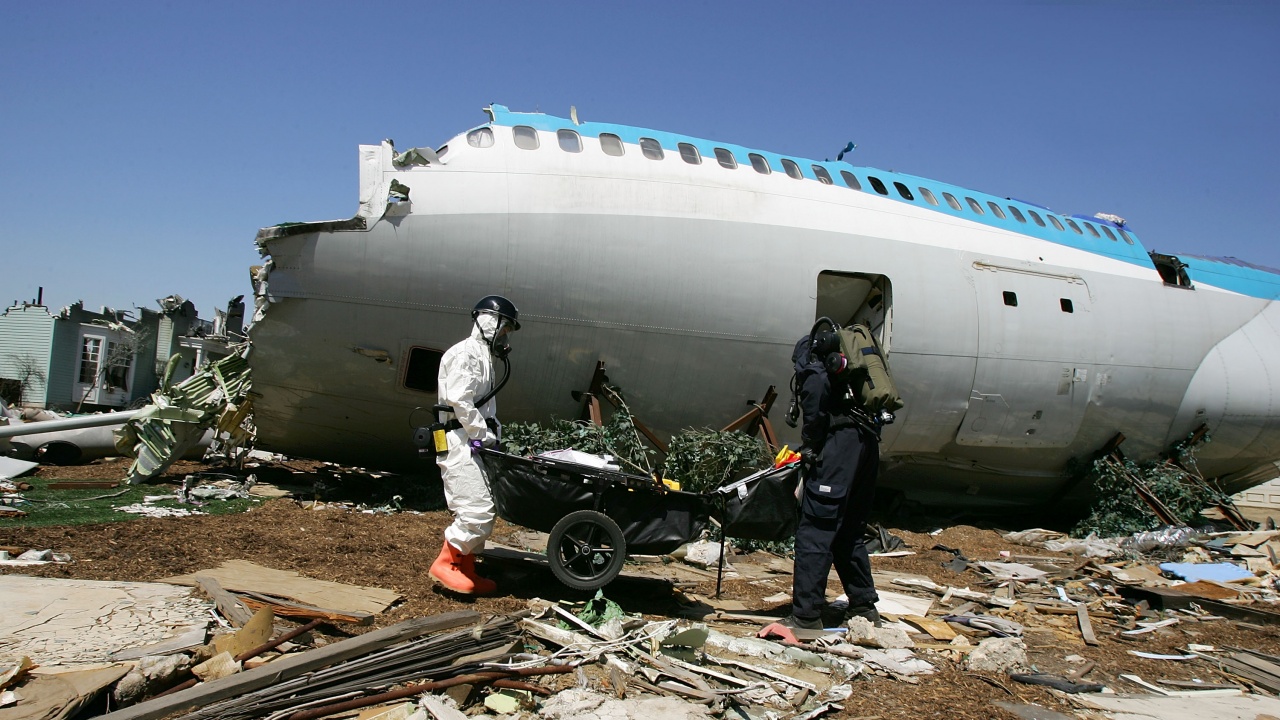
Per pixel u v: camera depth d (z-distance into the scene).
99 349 29.50
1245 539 10.34
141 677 2.96
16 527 5.77
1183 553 9.88
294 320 8.35
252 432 10.05
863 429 4.93
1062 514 13.66
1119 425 12.05
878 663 4.17
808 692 3.61
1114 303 11.68
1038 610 6.32
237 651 3.36
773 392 9.59
